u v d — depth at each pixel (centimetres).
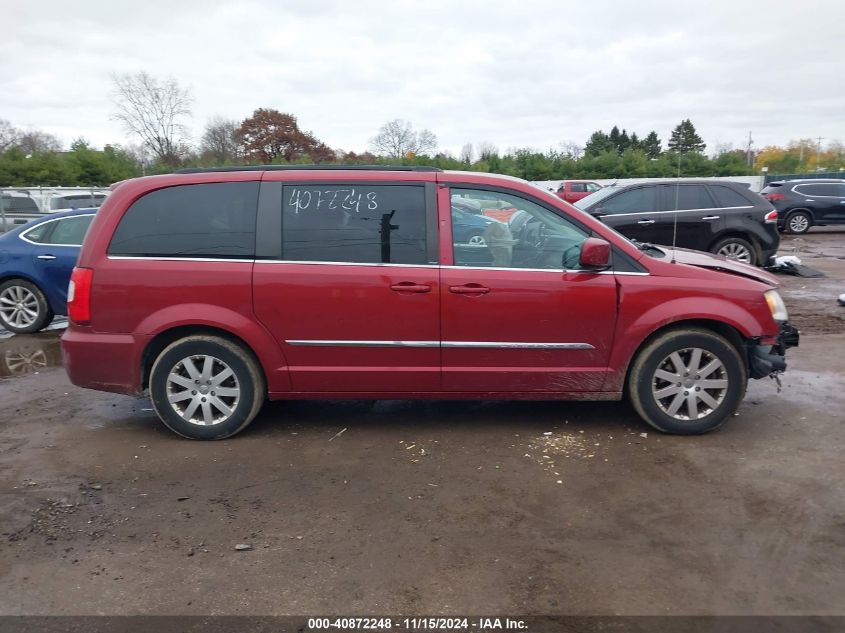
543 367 452
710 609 276
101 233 452
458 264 443
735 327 443
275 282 440
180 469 419
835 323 798
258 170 457
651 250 508
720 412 454
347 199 448
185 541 334
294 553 322
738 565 306
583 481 394
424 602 284
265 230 446
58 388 599
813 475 396
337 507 367
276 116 4562
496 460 426
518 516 354
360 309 442
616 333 446
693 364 450
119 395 576
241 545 328
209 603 285
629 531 337
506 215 449
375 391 460
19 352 745
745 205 1055
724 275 453
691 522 345
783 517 348
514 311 441
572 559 313
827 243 1734
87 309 448
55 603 285
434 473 408
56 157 3269
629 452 434
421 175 453
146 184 454
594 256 424
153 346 460
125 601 287
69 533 342
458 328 443
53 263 827
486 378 453
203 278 442
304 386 457
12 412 533
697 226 1053
